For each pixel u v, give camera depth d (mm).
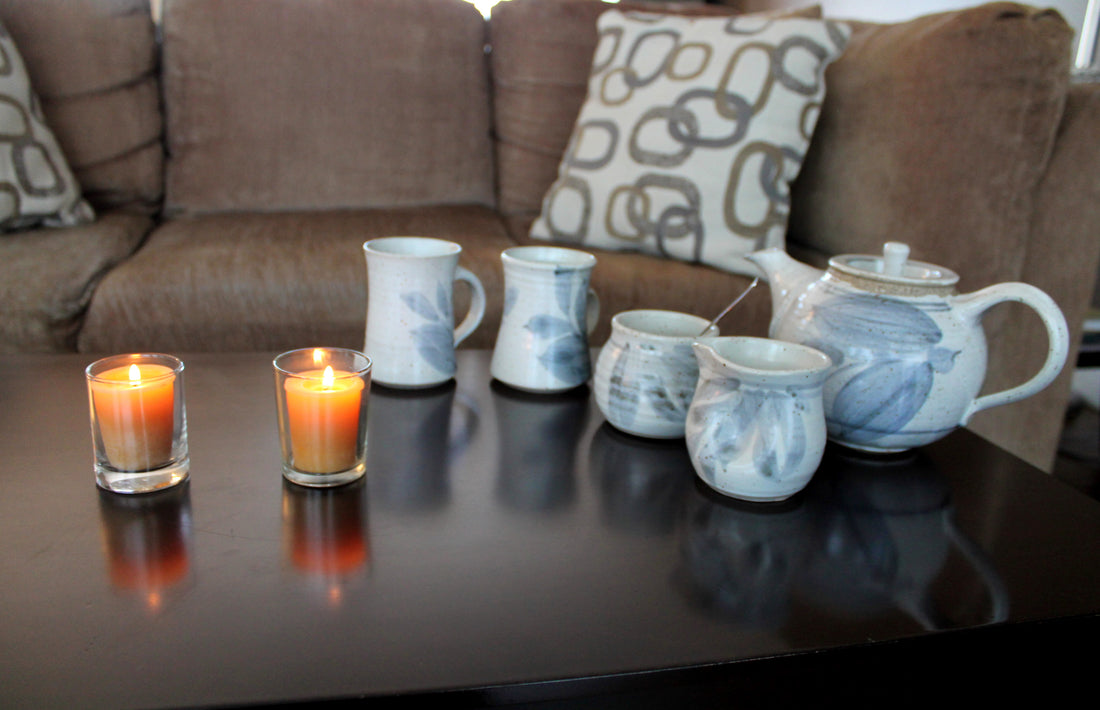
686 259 1354
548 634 416
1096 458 1529
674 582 474
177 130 1641
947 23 1188
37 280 1133
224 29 1624
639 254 1400
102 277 1193
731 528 544
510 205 1751
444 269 750
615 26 1514
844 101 1372
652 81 1403
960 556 526
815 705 525
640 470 628
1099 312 1339
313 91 1652
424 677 378
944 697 537
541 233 1490
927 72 1191
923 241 1194
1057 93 1089
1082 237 1148
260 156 1644
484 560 484
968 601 473
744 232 1298
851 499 601
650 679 396
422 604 435
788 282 723
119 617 411
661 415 665
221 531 501
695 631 428
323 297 1218
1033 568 515
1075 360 1225
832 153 1394
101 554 468
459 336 817
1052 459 1293
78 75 1534
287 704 359
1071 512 595
